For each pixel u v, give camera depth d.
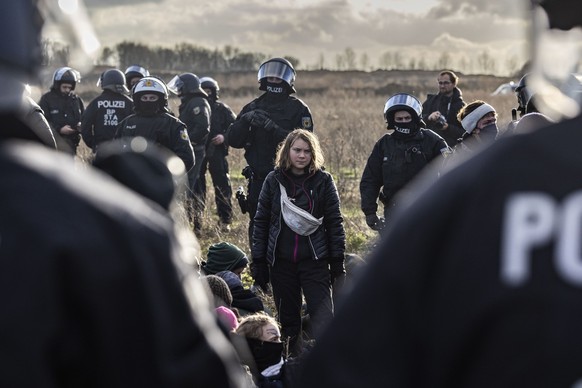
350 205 18.94
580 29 2.26
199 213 16.05
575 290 1.96
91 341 2.10
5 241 2.04
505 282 1.99
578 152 2.04
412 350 2.12
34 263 2.04
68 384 2.10
